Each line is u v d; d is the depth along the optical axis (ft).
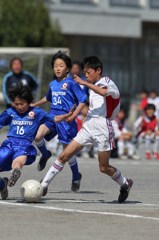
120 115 223.92
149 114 226.79
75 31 451.53
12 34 413.39
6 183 112.06
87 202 114.42
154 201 118.52
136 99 485.56
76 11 451.53
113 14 458.09
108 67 484.33
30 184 110.11
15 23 413.59
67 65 128.77
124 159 221.87
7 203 108.88
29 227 88.99
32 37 414.62
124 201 117.19
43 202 111.96
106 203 113.70
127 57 488.85
